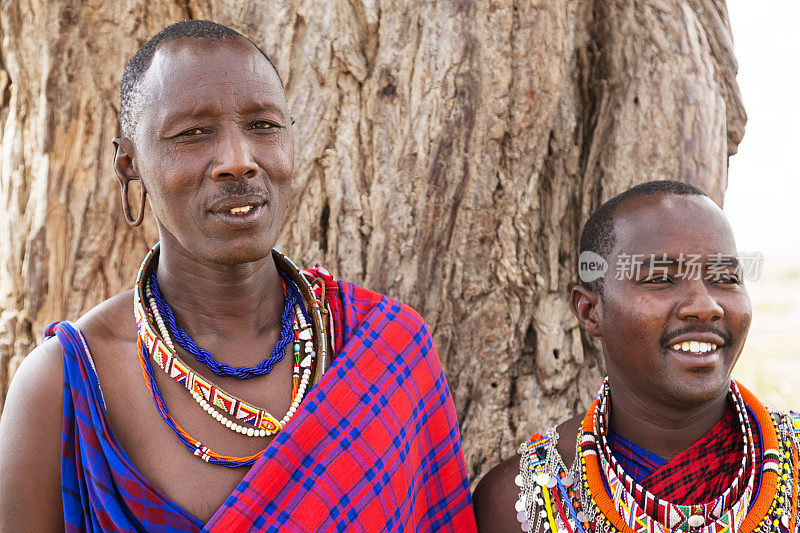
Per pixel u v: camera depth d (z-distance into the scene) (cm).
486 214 267
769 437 187
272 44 256
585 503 193
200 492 173
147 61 178
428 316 267
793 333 750
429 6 262
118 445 172
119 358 183
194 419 180
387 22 261
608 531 187
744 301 187
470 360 270
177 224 177
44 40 250
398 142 263
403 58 262
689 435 193
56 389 174
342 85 262
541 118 267
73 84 252
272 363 189
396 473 191
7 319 257
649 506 185
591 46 281
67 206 253
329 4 258
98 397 175
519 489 204
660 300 185
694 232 186
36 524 170
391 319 204
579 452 198
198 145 174
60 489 174
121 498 170
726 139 282
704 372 183
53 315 254
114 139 189
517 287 271
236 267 186
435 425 209
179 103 172
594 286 202
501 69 262
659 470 189
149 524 168
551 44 266
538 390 277
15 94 260
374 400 191
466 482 215
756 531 178
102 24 251
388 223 264
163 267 193
